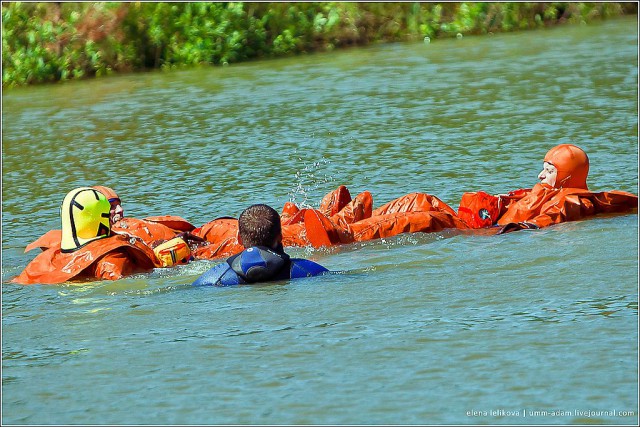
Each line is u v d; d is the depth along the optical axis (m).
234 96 66.69
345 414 16.94
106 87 75.69
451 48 86.62
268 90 68.56
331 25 92.44
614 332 20.17
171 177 42.91
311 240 29.30
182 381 18.77
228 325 22.00
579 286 23.62
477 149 44.91
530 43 86.31
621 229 29.44
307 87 68.81
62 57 82.12
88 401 18.08
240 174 42.66
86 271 27.47
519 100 58.06
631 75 64.38
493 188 37.03
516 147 44.78
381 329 21.14
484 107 56.50
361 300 23.42
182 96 68.38
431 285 24.48
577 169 31.86
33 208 38.53
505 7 98.56
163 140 52.44
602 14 103.62
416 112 56.31
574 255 26.64
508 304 22.48
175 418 17.12
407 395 17.58
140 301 24.55
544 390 17.53
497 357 19.14
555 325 20.83
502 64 74.12
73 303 24.78
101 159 48.19
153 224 30.67
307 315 22.42
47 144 53.47
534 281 24.30
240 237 26.80
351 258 28.00
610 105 54.38
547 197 31.23
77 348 21.08
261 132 52.94
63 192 41.31
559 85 62.53
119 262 27.36
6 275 28.55
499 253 27.41
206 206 36.81
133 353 20.50
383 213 31.53
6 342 21.83
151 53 85.88
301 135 51.38
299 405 17.38
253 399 17.73
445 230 30.52
